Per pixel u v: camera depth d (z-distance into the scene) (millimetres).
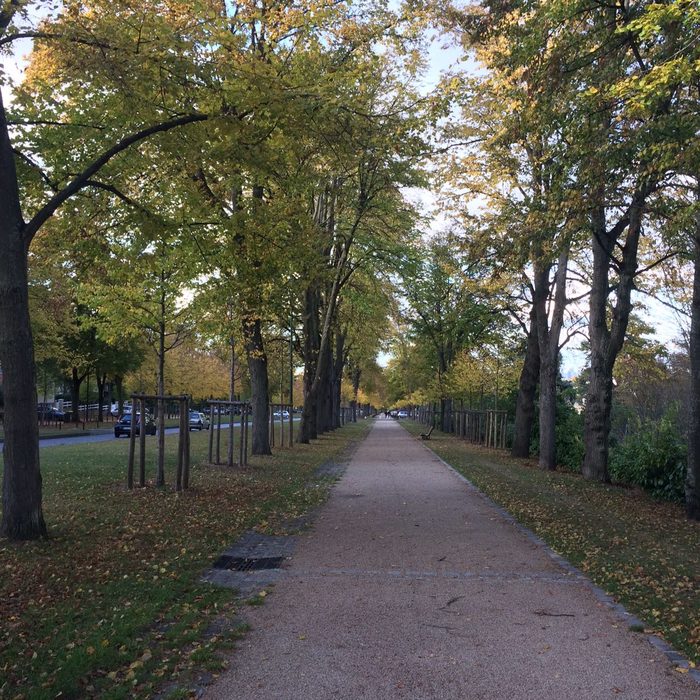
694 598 6195
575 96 10367
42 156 10055
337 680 4293
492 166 18703
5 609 5551
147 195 11938
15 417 7941
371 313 29625
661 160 9023
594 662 4605
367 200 20859
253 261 12984
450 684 4227
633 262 16438
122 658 4613
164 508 10586
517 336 31078
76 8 8883
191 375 49531
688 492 12016
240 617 5582
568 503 12773
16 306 7957
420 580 6789
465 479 16422
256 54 9867
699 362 12016
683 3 7707
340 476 16953
